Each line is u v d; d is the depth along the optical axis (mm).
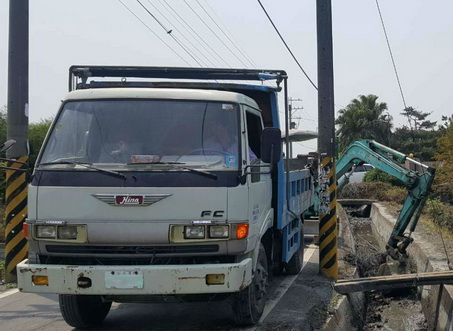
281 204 7391
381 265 12359
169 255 5223
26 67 9586
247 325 6254
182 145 5512
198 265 5176
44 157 5500
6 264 9531
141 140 5539
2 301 8039
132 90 5789
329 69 9281
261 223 6195
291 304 7445
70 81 7309
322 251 9461
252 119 6430
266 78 7312
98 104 5730
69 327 6602
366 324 9195
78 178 5285
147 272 5145
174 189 5207
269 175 6867
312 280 9086
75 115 5695
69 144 5574
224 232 5207
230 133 5551
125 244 5215
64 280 5238
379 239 19297
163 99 5715
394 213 20469
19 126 9492
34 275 5293
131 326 6562
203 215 5211
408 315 9797
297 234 9445
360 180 35219
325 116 9320
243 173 5406
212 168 5344
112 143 5535
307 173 10641
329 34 9266
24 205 9531
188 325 6512
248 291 5922
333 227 9398
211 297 5793
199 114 5645
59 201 5273
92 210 5227
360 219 26000
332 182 9383
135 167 5336
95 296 6223
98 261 5379
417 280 7969
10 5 9500
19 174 9445
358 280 8219
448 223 16797
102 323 6727
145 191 5191
